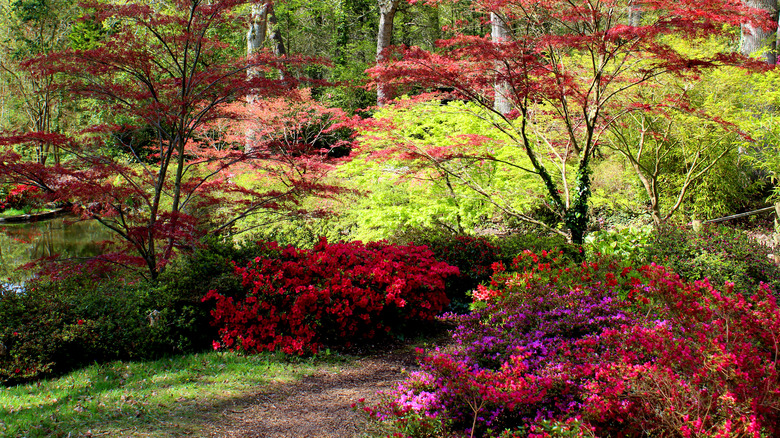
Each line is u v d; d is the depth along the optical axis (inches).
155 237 239.1
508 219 458.9
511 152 366.3
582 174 307.9
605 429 119.1
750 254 255.0
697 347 120.0
